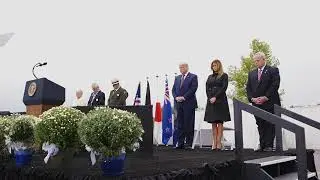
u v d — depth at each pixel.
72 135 3.55
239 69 11.51
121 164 3.02
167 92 9.30
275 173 4.95
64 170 3.34
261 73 6.29
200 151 6.53
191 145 7.29
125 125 3.03
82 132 3.09
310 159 6.07
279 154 5.67
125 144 3.01
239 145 4.60
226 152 6.25
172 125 9.08
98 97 9.10
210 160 4.50
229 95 11.26
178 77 7.47
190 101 7.23
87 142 3.02
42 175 3.38
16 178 3.74
